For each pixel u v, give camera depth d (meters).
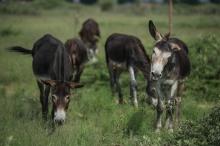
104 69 14.59
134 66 11.88
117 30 27.84
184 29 30.12
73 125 9.46
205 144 7.62
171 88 9.52
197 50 14.48
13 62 15.98
